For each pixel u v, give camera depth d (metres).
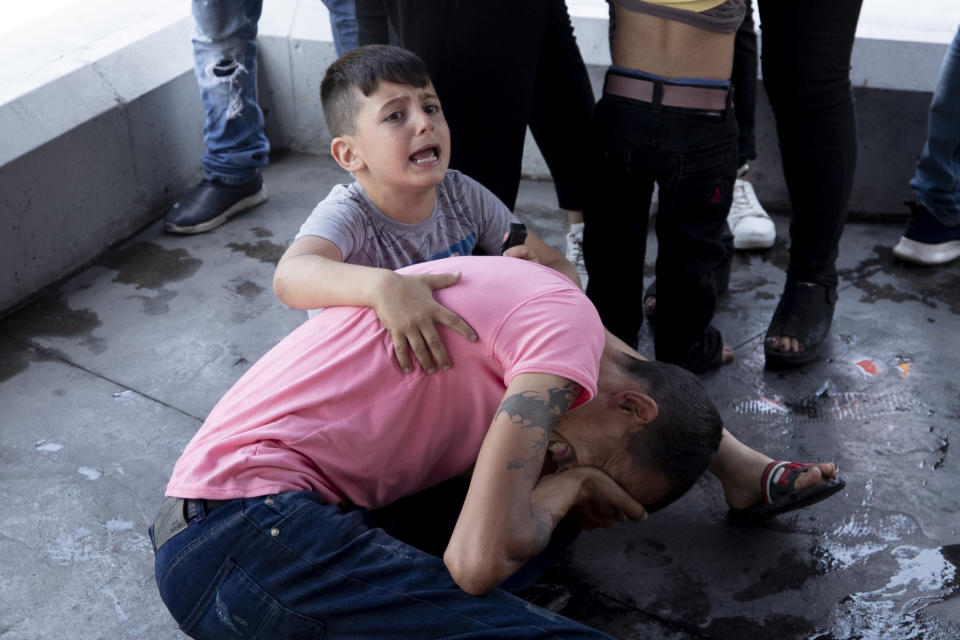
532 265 1.55
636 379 1.51
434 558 1.37
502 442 1.33
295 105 3.42
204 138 3.07
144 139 2.99
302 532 1.38
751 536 1.89
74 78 2.78
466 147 2.11
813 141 2.17
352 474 1.48
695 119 1.96
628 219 2.16
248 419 1.50
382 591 1.34
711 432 1.52
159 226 3.06
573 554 1.86
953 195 2.65
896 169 2.99
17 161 2.55
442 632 1.33
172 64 3.09
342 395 1.46
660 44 1.94
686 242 2.10
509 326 1.42
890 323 2.55
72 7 3.24
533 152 3.28
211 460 1.47
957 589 1.76
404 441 1.48
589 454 1.52
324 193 3.26
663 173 2.03
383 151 1.70
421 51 2.02
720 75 1.97
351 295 1.51
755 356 2.43
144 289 2.73
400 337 1.45
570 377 1.36
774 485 1.84
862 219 3.06
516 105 2.06
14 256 2.60
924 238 2.76
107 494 1.99
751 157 2.81
